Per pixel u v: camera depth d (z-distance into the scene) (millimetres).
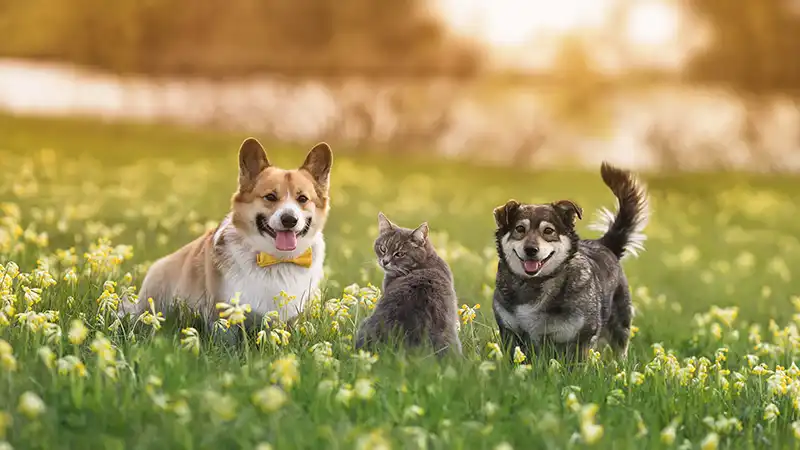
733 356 4125
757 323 4762
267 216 3729
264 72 22391
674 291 5266
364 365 3418
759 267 6586
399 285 3693
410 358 3467
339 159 13156
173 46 22891
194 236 5094
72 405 3213
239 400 3264
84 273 4074
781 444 3371
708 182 13227
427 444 3199
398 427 3223
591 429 3186
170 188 8031
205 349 3596
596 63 18031
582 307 3812
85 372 3264
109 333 3625
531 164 14867
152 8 22797
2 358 3254
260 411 3229
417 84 17984
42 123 13867
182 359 3393
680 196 11609
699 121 15633
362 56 22078
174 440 3129
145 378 3311
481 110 16359
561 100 17078
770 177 14453
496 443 3205
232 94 18125
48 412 3168
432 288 3672
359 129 15609
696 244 7758
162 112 17438
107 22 22859
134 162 10516
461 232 6703
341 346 3604
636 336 4301
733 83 17984
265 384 3324
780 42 18047
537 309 3805
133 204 6453
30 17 22984
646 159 15117
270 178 3754
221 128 16172
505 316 3846
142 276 4230
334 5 22547
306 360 3488
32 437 3098
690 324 4539
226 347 3637
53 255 4395
